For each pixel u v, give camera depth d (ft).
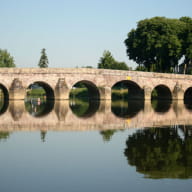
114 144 63.57
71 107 161.99
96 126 89.10
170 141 66.90
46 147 60.39
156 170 45.62
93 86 232.73
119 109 151.02
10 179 41.63
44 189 38.06
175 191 37.60
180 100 257.34
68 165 48.03
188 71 329.72
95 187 38.78
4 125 88.74
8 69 199.00
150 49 270.26
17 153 55.42
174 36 262.26
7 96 212.84
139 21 282.97
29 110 139.03
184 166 47.52
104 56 366.63
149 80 245.86
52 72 212.23
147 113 129.49
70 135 73.87
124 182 40.57
